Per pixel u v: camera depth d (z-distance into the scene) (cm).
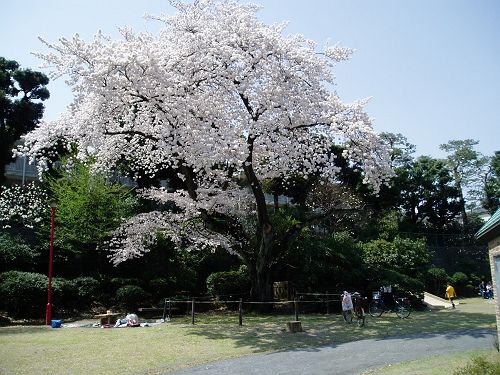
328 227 3209
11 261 2023
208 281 2253
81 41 1566
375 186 1764
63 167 2444
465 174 5469
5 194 2492
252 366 960
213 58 1708
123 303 2000
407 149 4594
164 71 1590
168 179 2788
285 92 1712
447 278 3197
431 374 805
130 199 2427
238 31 1750
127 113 1827
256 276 1969
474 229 4631
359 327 1488
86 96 1658
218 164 1892
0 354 1094
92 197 2208
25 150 1709
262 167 2002
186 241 2458
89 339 1302
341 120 1720
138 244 1986
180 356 1073
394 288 2175
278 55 1767
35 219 2262
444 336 1278
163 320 1742
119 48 1561
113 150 1948
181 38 1767
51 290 1823
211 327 1515
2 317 1695
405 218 4472
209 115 1684
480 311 2022
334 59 1883
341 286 2191
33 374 911
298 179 2961
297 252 2270
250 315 1856
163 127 1628
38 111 2900
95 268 2330
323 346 1170
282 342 1234
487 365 693
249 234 2120
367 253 2734
